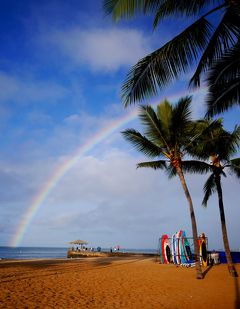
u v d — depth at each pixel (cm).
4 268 1814
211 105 766
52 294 988
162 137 1579
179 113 1504
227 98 740
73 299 918
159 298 947
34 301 867
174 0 641
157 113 1592
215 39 667
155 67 651
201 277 1394
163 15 664
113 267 2055
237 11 573
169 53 637
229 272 1545
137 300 916
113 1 635
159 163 1692
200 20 641
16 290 1032
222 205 1647
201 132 1605
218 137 1580
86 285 1206
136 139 1598
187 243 2303
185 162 1691
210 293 1023
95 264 2353
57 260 2981
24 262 2448
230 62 685
